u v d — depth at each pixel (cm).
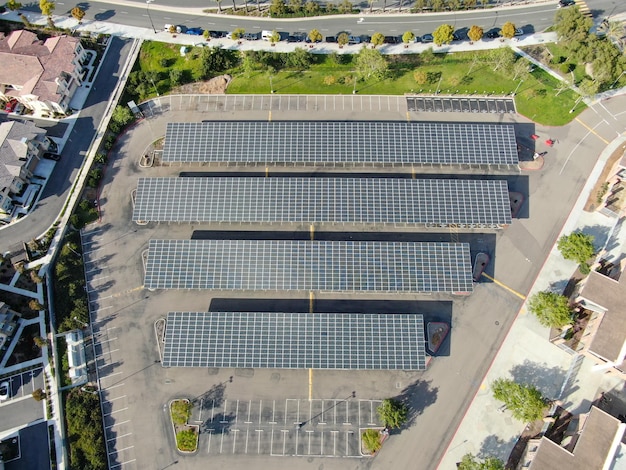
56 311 10638
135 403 10000
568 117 12775
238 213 11194
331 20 14338
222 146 11981
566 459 8894
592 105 12938
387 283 10481
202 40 13950
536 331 10512
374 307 10706
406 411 9631
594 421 9112
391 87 13212
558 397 9944
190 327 10144
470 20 14288
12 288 10819
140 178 11738
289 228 11494
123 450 9638
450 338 10456
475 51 13675
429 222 11069
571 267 11075
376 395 10012
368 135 12025
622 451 8762
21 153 11638
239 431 9756
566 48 13375
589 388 10019
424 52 13475
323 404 9944
